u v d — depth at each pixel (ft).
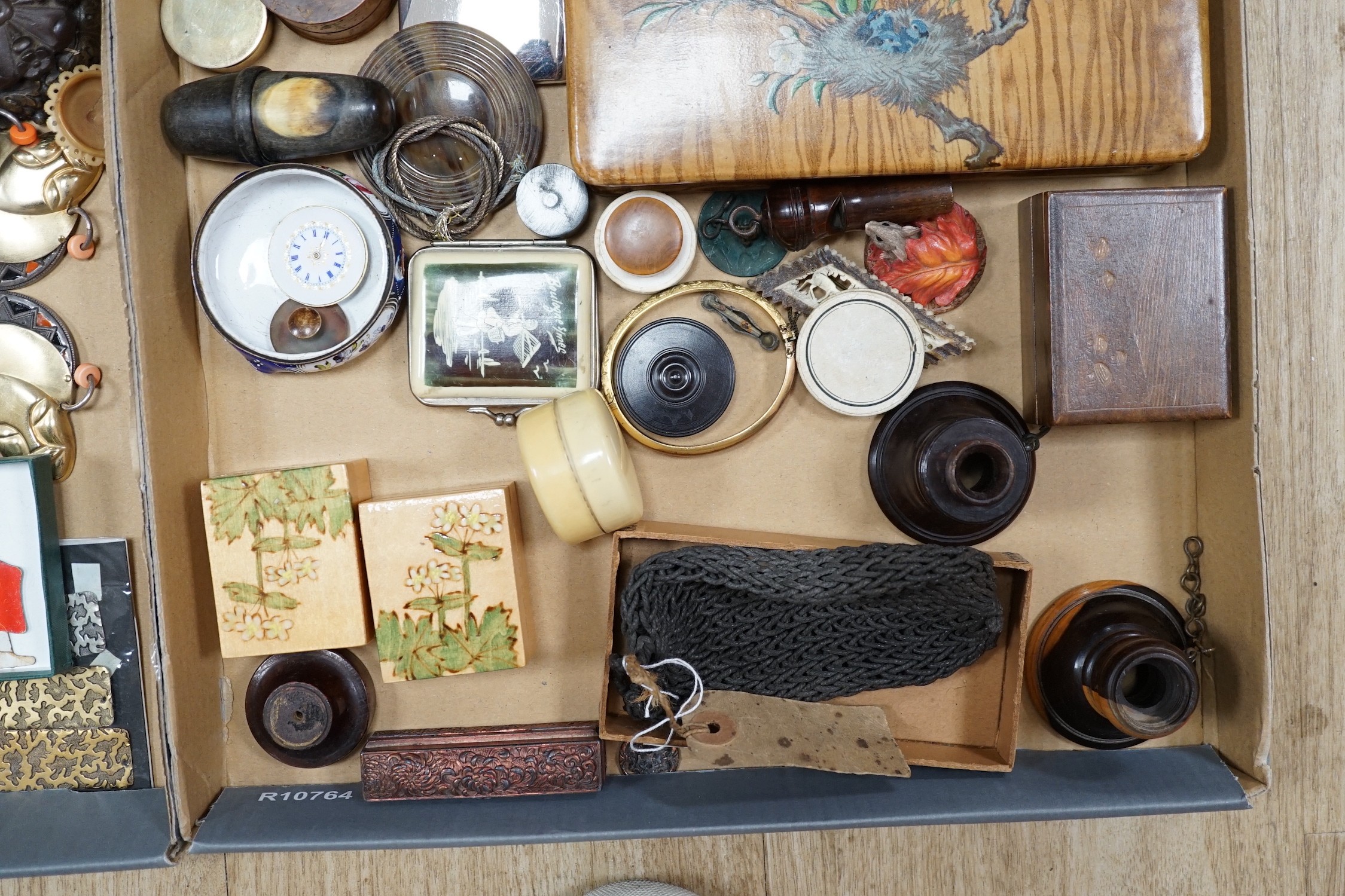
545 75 2.49
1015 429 2.53
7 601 2.51
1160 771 2.53
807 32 2.27
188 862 2.94
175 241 2.48
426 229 2.52
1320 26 2.81
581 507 2.31
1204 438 2.59
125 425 2.63
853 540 2.60
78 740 2.63
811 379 2.46
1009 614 2.44
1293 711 2.91
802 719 2.33
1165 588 2.66
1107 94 2.28
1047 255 2.37
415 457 2.60
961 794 2.46
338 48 2.52
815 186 2.37
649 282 2.48
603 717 2.34
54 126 2.50
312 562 2.43
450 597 2.43
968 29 2.27
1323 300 2.86
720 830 2.40
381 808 2.51
